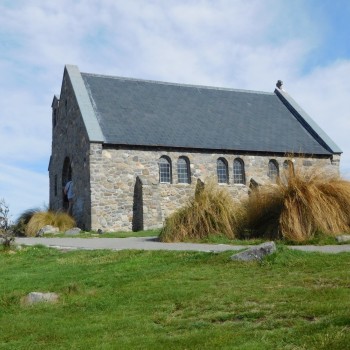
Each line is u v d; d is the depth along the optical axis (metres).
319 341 5.59
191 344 5.97
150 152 29.62
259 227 16.53
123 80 34.62
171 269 10.69
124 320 7.35
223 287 8.71
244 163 31.94
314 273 9.20
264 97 39.28
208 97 36.44
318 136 35.19
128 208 28.73
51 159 37.19
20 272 12.33
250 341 5.87
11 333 7.18
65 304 8.61
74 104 31.25
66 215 28.56
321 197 15.10
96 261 12.86
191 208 17.53
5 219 17.47
